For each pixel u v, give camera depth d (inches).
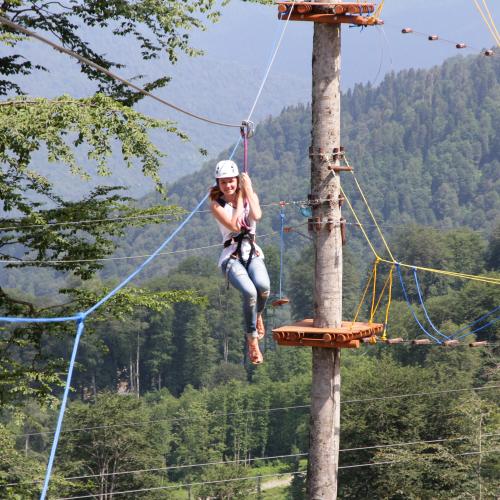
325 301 764.0
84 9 1423.5
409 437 3201.3
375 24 767.1
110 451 3715.6
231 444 6806.1
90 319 1357.0
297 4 750.5
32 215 1250.6
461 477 2893.7
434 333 5821.9
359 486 3238.2
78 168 1093.8
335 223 764.0
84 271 1358.3
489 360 4837.6
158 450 3909.9
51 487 1492.4
